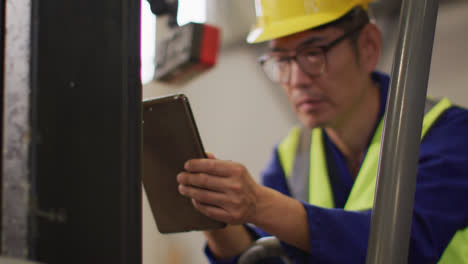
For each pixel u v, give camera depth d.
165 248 3.48
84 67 0.48
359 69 1.27
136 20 0.49
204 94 3.62
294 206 0.89
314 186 1.38
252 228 1.23
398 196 0.59
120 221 0.47
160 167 0.84
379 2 2.90
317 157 1.41
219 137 3.55
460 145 1.10
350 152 1.37
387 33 2.90
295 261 0.95
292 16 1.29
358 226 0.92
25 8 0.47
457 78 2.77
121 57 0.48
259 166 3.37
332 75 1.23
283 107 3.31
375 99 1.33
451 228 0.99
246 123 3.44
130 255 0.47
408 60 0.60
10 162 0.48
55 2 0.47
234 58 3.47
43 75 0.47
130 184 0.47
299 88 1.26
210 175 0.78
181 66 0.90
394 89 0.61
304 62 1.24
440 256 0.98
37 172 0.46
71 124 0.47
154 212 0.92
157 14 0.94
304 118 1.29
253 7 3.22
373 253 0.61
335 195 1.34
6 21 0.49
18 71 0.47
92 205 0.47
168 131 0.80
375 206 0.61
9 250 0.47
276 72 1.34
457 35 2.79
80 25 0.48
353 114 1.31
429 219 0.98
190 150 0.80
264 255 1.05
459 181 1.04
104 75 0.48
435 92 2.83
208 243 1.21
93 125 0.47
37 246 0.46
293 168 1.47
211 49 0.89
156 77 0.97
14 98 0.48
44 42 0.47
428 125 1.15
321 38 1.23
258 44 3.36
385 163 0.60
